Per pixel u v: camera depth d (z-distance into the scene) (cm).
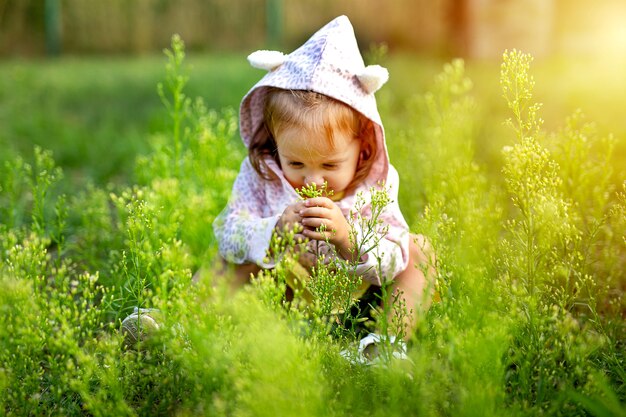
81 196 439
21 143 686
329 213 279
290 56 316
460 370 218
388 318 284
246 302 218
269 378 197
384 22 1420
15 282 230
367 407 220
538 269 257
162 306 228
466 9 1198
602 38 1230
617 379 244
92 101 928
